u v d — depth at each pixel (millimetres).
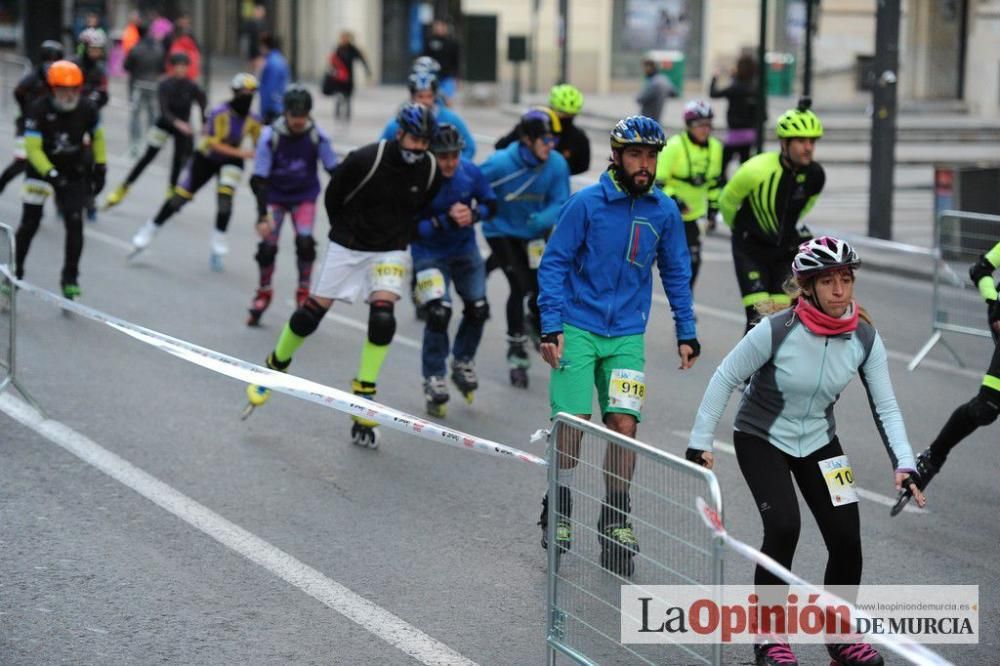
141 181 57375
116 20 119938
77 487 20688
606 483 13203
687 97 95438
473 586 17391
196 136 67938
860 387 28656
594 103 87938
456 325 33438
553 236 17828
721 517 11672
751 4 96625
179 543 18547
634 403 17922
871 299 38500
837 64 88375
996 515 20672
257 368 18734
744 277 25094
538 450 23359
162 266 39031
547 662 14406
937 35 87000
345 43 73625
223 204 38125
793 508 14453
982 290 20422
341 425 24578
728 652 15461
